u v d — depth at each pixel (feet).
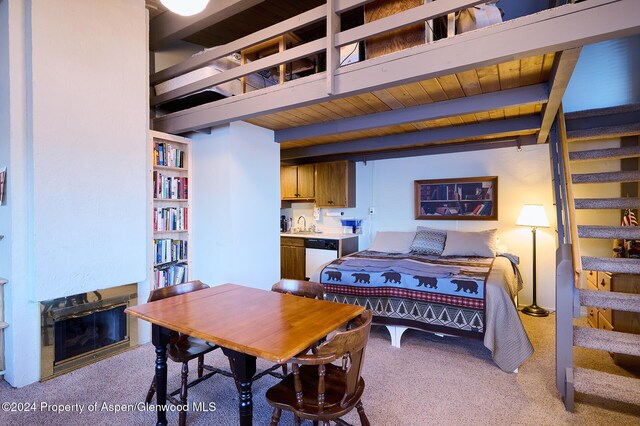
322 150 15.31
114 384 7.93
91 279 8.76
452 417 6.74
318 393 4.79
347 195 17.58
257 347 4.51
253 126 12.19
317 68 11.46
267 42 9.87
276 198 13.32
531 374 8.53
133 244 9.72
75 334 8.89
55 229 8.07
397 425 6.48
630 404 7.19
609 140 12.42
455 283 9.66
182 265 12.25
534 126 10.67
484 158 15.06
